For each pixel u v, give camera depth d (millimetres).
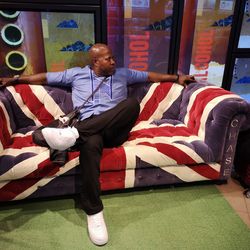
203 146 1634
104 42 2045
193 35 2195
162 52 2199
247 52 2365
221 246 1297
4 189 1488
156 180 1667
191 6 2098
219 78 2418
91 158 1362
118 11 1979
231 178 1867
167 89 2047
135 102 1636
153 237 1351
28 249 1277
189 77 2062
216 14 2168
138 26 2062
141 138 1735
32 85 1874
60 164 1438
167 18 2092
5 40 1877
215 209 1556
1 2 1771
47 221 1457
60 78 1851
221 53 2318
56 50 1987
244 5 2178
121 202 1611
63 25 1928
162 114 2074
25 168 1435
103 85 1802
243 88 2537
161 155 1570
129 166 1558
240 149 1746
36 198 1643
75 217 1489
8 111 1766
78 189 1594
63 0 1854
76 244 1311
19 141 1660
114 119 1521
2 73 1964
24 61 1965
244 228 1412
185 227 1417
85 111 1740
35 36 1913
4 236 1354
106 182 1601
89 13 1936
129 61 2164
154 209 1553
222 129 1587
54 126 1520
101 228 1323
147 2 2006
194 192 1713
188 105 1936
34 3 1820
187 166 1666
